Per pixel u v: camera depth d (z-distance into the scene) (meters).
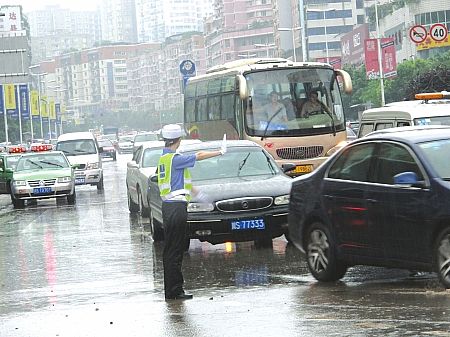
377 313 11.60
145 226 27.47
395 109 24.56
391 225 13.20
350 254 14.10
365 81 119.94
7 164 45.69
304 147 33.06
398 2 135.38
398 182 12.80
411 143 13.35
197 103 38.34
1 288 16.78
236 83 32.91
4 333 12.05
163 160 14.34
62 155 41.12
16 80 73.00
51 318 13.05
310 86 33.34
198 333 11.14
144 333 11.39
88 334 11.59
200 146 21.64
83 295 15.33
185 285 15.80
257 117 32.84
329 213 14.47
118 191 46.81
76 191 48.84
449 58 103.12
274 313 12.20
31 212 36.53
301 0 121.25
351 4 194.62
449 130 13.87
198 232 19.09
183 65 51.94
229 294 14.35
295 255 18.88
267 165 21.06
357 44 152.75
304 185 15.19
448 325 10.52
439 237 12.49
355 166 14.16
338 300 12.88
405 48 131.38
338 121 33.44
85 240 24.56
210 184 19.91
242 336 10.80
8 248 23.86
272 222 19.30
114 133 193.62
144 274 17.56
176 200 14.20
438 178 12.66
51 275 18.23
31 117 139.38
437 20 123.75
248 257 19.06
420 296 12.61
